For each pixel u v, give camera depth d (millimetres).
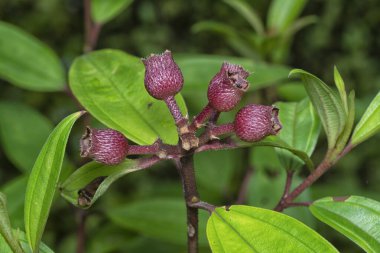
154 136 226
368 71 542
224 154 377
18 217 294
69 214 454
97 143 191
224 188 375
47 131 360
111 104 232
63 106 500
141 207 327
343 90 216
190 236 207
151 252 367
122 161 198
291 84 356
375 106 221
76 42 519
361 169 516
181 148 199
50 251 201
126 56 242
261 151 303
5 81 500
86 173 208
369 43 544
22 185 301
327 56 546
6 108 359
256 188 300
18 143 354
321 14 541
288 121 240
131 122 229
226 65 193
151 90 198
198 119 195
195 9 528
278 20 361
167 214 326
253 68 310
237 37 365
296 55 545
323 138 492
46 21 514
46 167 190
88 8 347
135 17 529
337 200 216
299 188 224
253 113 193
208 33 530
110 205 472
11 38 332
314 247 188
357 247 450
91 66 240
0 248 197
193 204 201
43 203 189
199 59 312
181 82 198
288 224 191
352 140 221
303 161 230
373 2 535
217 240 191
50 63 333
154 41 530
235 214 195
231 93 191
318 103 215
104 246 352
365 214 211
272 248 189
